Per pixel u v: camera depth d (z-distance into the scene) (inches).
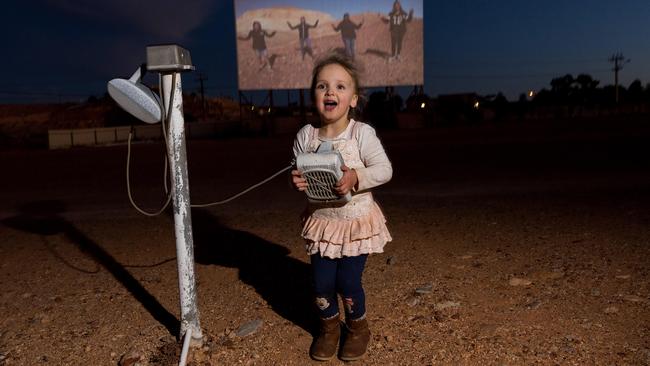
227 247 217.0
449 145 771.4
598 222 232.4
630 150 577.6
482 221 244.4
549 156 555.5
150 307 154.5
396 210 283.4
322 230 113.2
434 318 136.8
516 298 147.3
